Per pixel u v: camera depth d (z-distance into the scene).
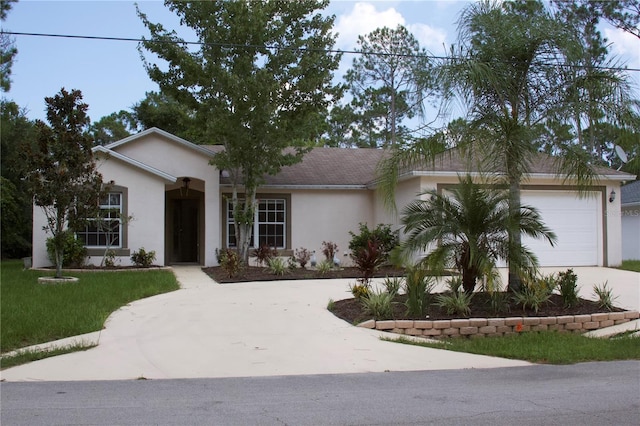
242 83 17.02
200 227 21.95
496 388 6.47
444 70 10.80
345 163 23.94
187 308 11.52
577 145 11.72
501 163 10.85
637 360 8.14
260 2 18.27
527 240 18.66
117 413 5.45
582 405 5.74
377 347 8.66
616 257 19.33
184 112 20.59
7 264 22.72
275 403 5.82
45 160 15.14
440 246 10.74
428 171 17.36
